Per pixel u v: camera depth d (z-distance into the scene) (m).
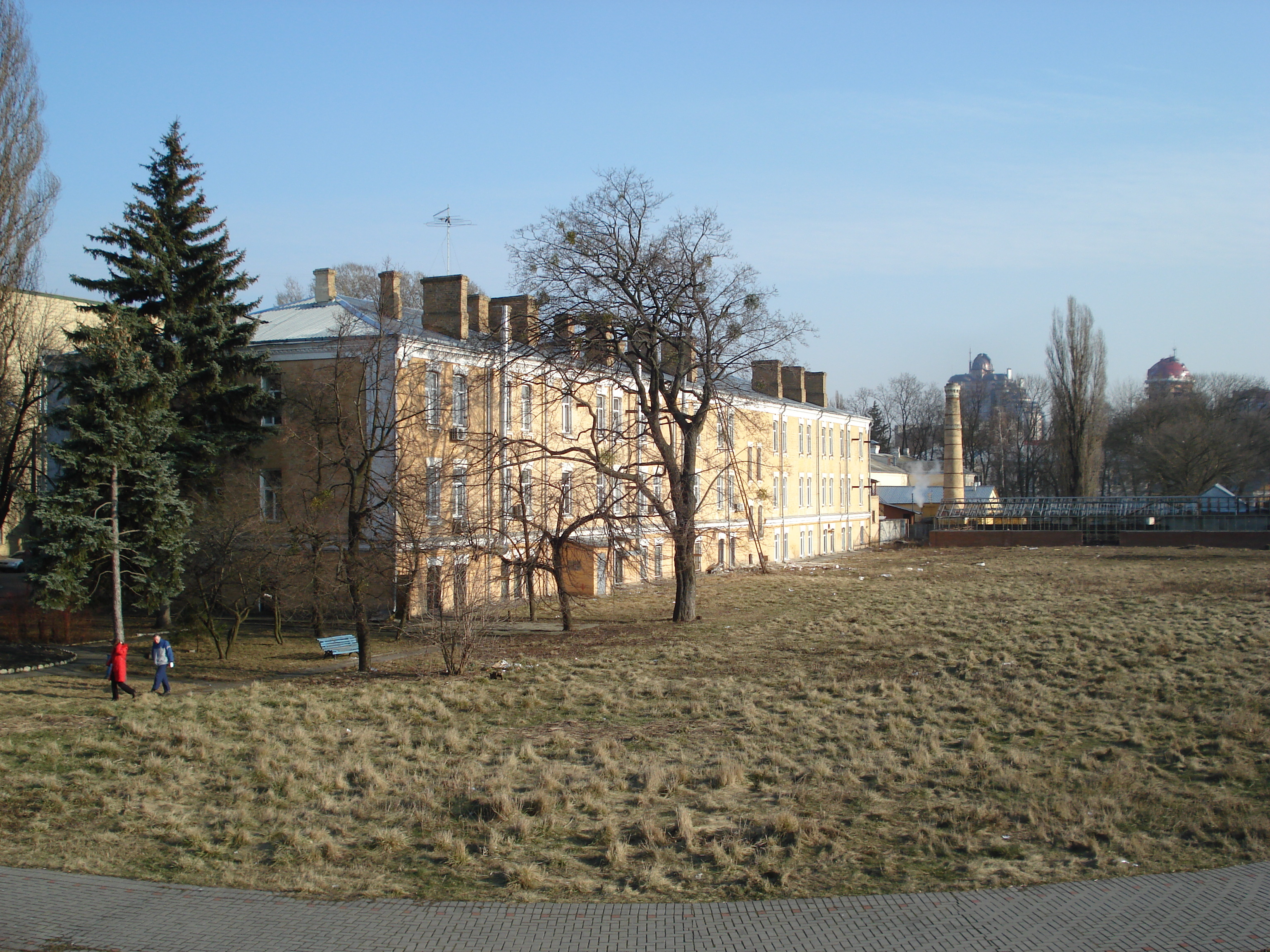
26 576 25.59
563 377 33.16
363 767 14.73
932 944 8.28
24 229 33.84
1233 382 107.00
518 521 33.34
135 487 25.11
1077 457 80.94
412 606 32.28
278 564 28.19
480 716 19.22
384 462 31.70
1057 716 17.56
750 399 54.38
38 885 9.98
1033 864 10.36
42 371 31.22
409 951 8.27
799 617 35.19
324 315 37.88
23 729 17.91
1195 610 32.78
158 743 16.50
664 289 32.94
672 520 34.66
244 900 9.57
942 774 14.22
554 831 11.87
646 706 19.92
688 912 9.19
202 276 31.41
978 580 49.09
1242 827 11.12
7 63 33.00
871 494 83.75
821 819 12.10
